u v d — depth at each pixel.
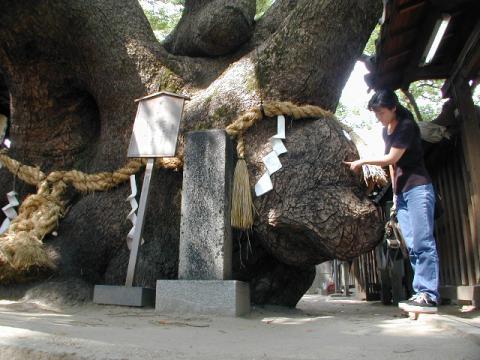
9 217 5.55
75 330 2.54
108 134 5.57
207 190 4.22
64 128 6.11
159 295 3.94
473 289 4.89
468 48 5.14
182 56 5.96
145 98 4.66
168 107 4.55
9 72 6.04
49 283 4.52
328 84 5.03
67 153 6.05
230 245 4.21
